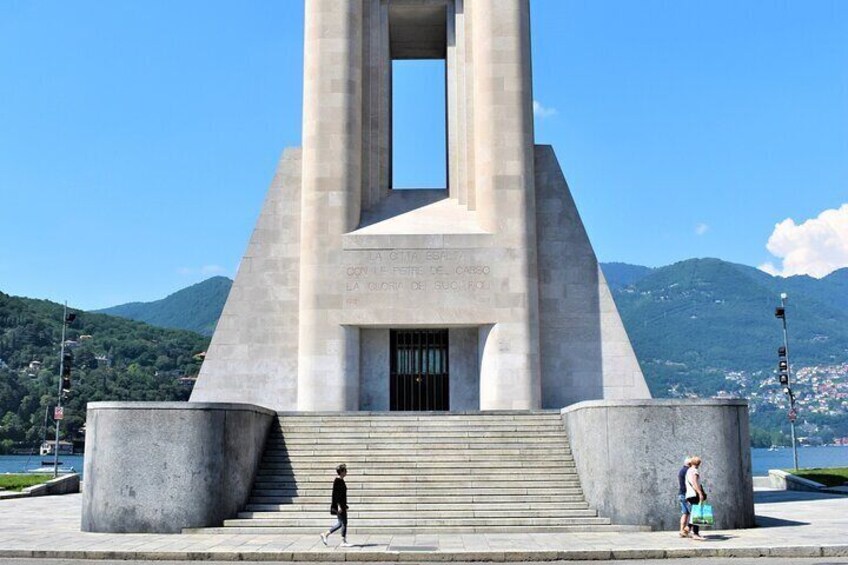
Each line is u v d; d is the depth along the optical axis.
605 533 19.62
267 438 24.03
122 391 117.50
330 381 31.00
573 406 23.03
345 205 31.95
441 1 34.16
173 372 148.25
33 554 17.05
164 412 20.80
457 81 33.84
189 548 17.22
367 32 33.97
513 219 31.70
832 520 21.92
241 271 32.91
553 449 23.55
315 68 32.72
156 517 20.30
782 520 21.97
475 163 32.97
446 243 31.62
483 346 31.44
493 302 31.27
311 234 31.84
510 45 32.62
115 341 149.12
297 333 32.47
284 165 33.53
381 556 16.36
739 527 20.33
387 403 31.88
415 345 32.50
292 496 21.94
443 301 31.34
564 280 32.75
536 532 19.77
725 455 20.58
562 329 32.44
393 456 23.36
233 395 32.12
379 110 33.75
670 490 20.31
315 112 32.47
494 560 16.25
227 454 21.02
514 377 30.75
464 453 23.39
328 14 32.94
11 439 106.81
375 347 32.22
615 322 32.50
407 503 21.30
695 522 18.34
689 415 20.67
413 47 37.91
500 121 32.22
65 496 33.53
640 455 20.50
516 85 32.44
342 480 17.75
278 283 32.78
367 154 33.38
